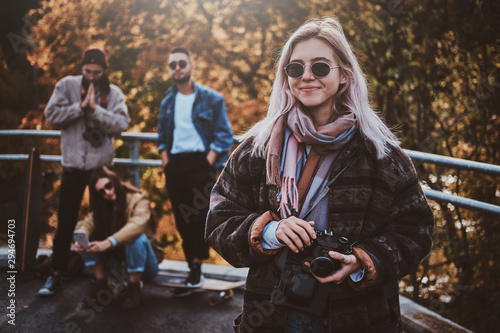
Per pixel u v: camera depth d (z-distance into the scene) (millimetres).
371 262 1430
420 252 1515
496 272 5410
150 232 3725
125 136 4141
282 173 1559
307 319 1568
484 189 5719
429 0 6770
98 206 3551
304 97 1535
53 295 3582
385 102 7582
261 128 1628
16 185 13305
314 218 1528
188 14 11812
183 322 3266
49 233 8539
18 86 12266
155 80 11812
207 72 11727
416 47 7055
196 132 3748
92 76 3680
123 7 11492
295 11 10945
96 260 3551
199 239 3613
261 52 11688
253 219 1549
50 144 11898
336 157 1540
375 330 1524
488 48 6207
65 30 10875
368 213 1505
